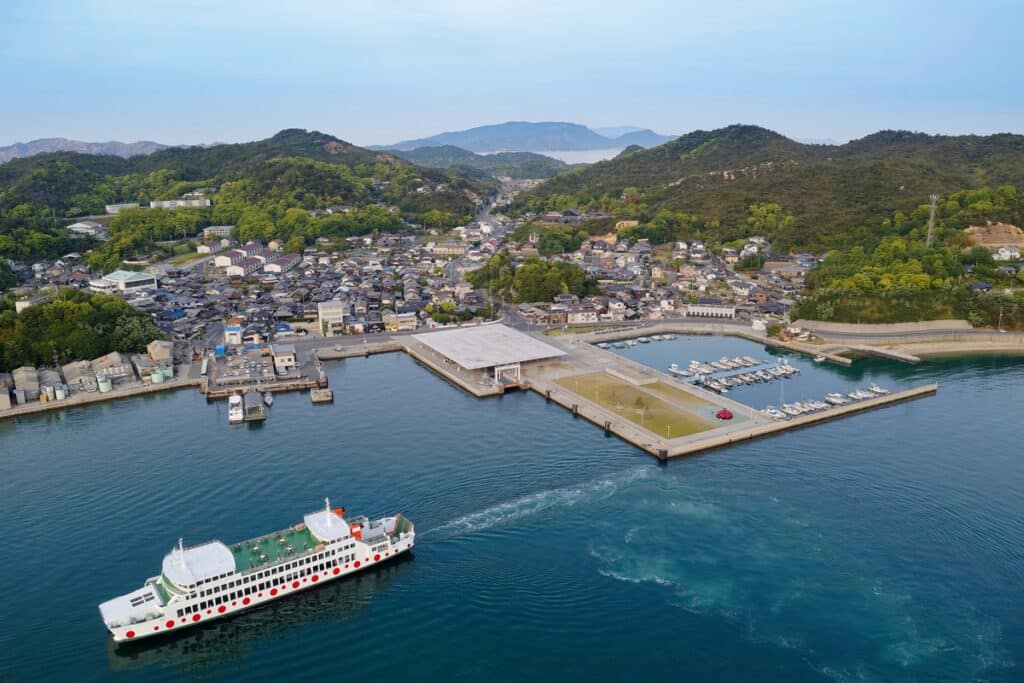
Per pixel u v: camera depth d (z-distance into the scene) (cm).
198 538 12912
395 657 10219
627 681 9650
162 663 10206
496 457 16450
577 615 11012
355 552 12075
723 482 15200
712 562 12312
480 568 12206
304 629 10894
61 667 10044
